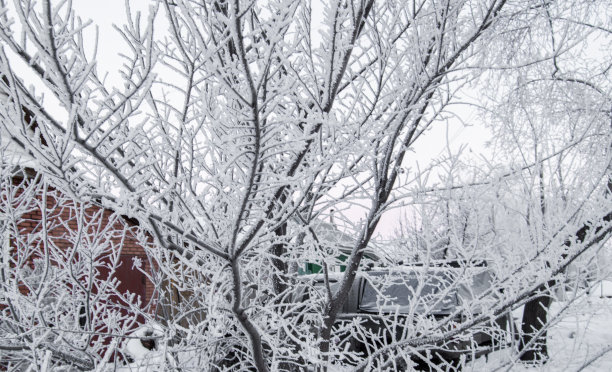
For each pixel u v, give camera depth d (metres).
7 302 3.84
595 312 4.34
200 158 2.89
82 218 3.71
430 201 3.93
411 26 4.01
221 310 3.45
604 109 7.29
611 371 5.23
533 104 8.71
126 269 8.77
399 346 3.94
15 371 4.24
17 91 1.81
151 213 2.41
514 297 3.88
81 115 1.93
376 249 4.43
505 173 4.03
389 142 4.12
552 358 4.54
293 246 3.96
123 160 2.14
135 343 4.04
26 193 4.17
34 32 1.72
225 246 2.76
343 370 4.17
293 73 2.76
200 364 4.16
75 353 4.17
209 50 2.06
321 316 4.13
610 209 4.03
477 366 5.50
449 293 4.16
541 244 3.94
